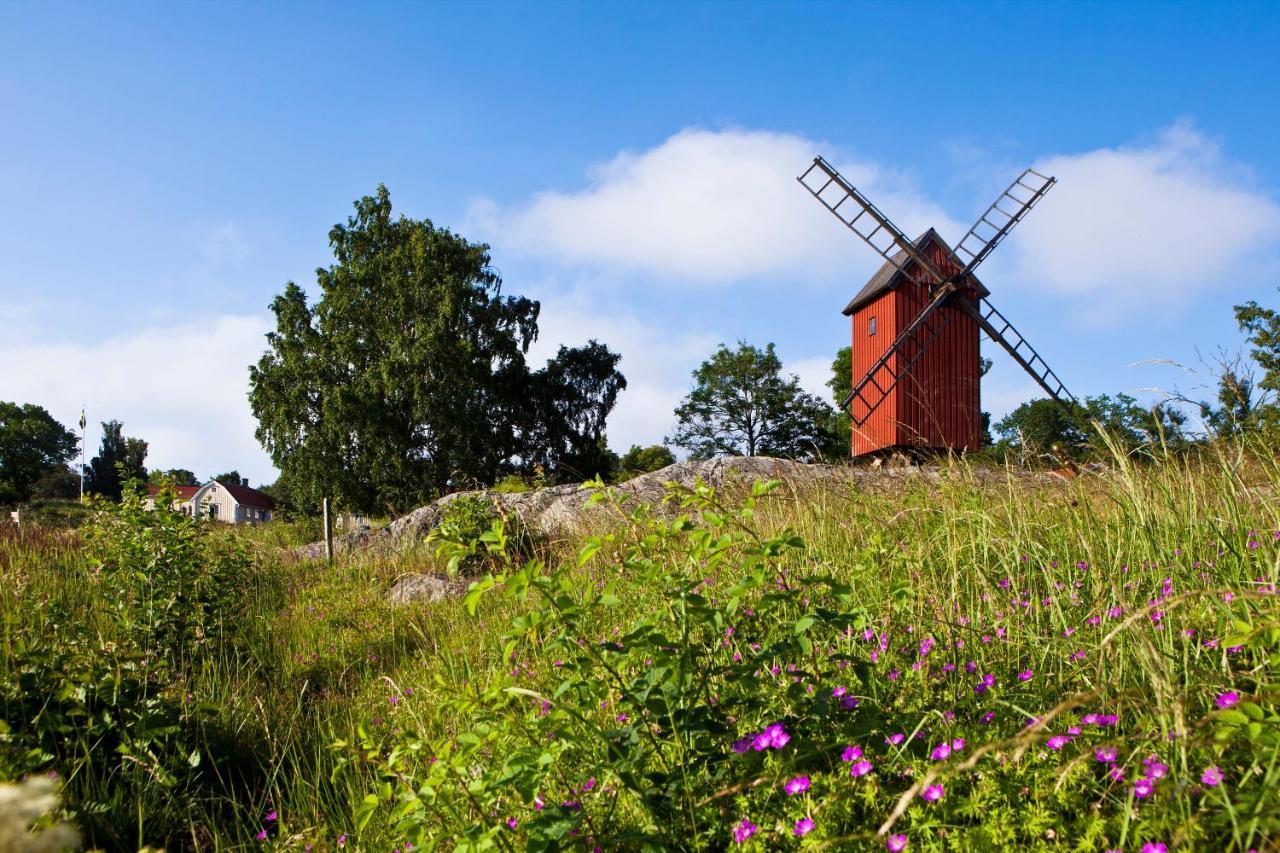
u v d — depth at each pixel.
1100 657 2.84
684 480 11.81
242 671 6.23
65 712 4.10
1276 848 1.75
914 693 3.02
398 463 31.77
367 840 3.37
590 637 3.56
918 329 23.12
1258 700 2.35
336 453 32.66
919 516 5.47
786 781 2.35
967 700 2.90
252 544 11.77
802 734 2.66
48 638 5.11
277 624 8.05
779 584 3.43
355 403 31.89
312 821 3.74
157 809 3.74
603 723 3.43
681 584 2.73
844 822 2.28
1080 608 3.77
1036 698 2.90
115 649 4.64
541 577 2.70
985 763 2.27
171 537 6.80
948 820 2.22
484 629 6.20
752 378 47.94
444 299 32.94
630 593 4.41
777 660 3.18
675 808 2.46
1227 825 1.90
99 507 7.98
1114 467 4.96
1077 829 2.05
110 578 6.69
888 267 25.27
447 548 2.79
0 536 11.03
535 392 37.62
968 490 5.53
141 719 3.99
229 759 4.51
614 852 2.38
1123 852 1.95
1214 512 4.29
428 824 2.83
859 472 8.46
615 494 3.31
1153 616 3.06
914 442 18.92
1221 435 4.92
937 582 4.11
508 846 2.46
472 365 32.84
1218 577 3.58
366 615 8.27
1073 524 4.82
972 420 23.28
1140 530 4.16
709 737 2.69
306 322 34.88
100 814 3.37
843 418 35.03
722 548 2.83
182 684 4.94
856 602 3.64
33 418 79.31
